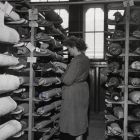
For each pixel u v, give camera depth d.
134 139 3.91
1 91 2.69
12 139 3.58
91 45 7.27
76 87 3.47
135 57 4.14
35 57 3.70
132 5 3.69
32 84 3.75
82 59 3.44
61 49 5.20
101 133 5.32
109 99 3.90
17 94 3.77
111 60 4.14
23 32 3.85
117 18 3.89
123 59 4.05
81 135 3.58
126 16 3.73
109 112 4.40
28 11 3.72
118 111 3.88
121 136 3.97
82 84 3.52
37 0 7.38
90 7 7.21
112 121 4.05
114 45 3.71
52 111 4.57
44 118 4.21
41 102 4.23
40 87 4.21
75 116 3.47
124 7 3.85
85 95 3.55
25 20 3.54
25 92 3.82
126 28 3.73
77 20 7.22
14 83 2.93
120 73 4.05
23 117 3.98
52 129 4.41
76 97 3.47
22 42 3.61
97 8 7.18
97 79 6.95
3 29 2.71
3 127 2.73
